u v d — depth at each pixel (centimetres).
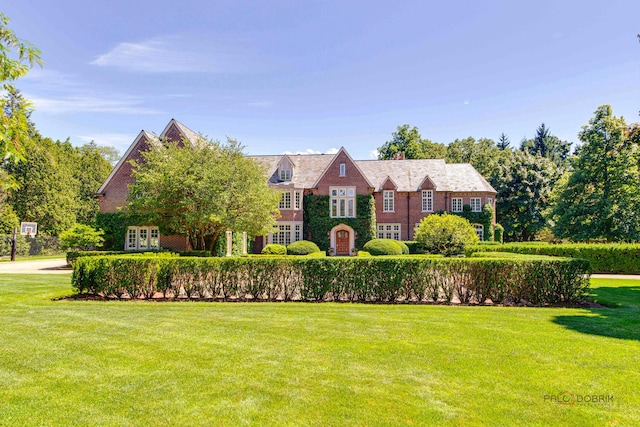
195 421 417
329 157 3988
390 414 434
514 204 4644
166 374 547
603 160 2992
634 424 414
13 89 567
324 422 416
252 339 722
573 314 977
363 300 1184
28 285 1438
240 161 2177
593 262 2181
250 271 1210
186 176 1967
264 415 430
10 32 556
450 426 409
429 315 951
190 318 901
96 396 476
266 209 2242
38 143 4425
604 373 555
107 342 701
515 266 1169
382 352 647
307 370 563
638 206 2766
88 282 1223
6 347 670
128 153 2828
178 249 2755
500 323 862
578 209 3048
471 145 6750
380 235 3825
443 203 3809
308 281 1195
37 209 4206
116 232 2733
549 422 418
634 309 1057
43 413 433
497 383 520
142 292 1246
